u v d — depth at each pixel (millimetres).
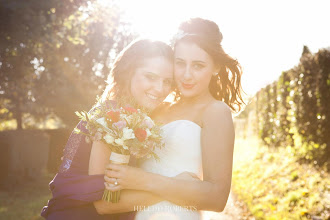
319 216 5402
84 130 2740
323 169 7766
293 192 6621
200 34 2863
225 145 2734
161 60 2854
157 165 2924
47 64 8656
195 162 2854
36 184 12406
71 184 2674
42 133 13719
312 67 8617
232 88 3195
